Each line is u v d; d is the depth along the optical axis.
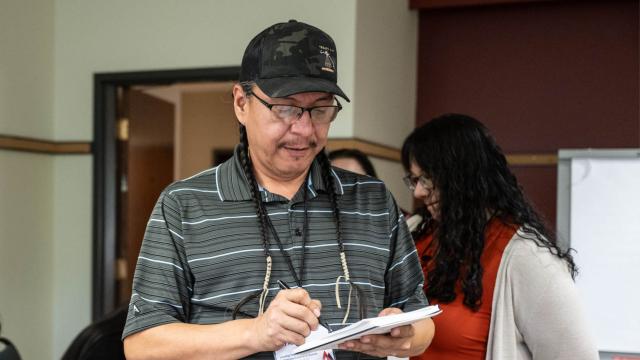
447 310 1.58
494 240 1.56
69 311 3.60
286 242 1.24
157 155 4.07
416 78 4.16
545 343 1.47
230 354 1.12
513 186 1.61
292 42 1.19
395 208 1.38
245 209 1.24
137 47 3.48
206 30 3.37
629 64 3.79
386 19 3.59
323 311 1.22
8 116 3.31
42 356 3.57
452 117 1.67
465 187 1.59
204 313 1.21
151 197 3.99
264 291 1.20
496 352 1.50
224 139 5.94
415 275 1.37
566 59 3.89
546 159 3.90
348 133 3.14
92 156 3.55
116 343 1.57
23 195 3.42
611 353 2.43
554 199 3.89
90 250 3.57
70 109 3.59
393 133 3.76
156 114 4.04
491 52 4.02
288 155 1.20
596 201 2.50
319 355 1.19
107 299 3.57
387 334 1.16
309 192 1.28
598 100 3.84
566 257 1.52
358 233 1.29
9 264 3.34
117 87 3.62
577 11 3.87
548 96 3.92
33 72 3.46
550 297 1.45
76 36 3.57
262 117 1.18
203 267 1.20
